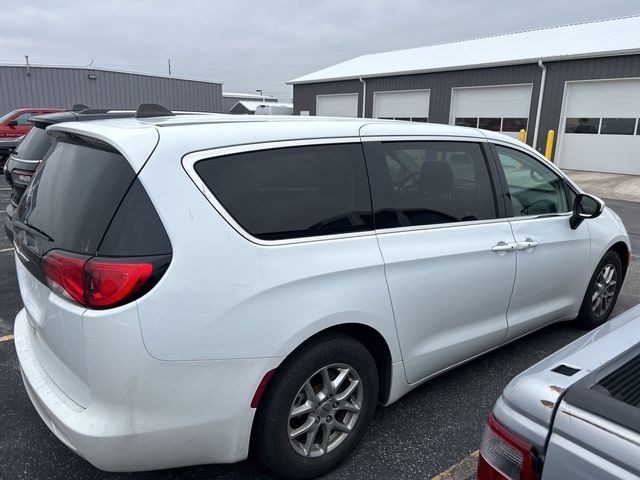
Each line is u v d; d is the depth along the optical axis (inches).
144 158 75.8
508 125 717.3
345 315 89.2
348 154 97.2
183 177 77.2
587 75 621.3
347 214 94.2
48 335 81.8
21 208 99.4
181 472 95.7
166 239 73.9
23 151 208.4
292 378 84.9
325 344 88.7
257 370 80.4
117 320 70.9
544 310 137.6
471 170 118.7
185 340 74.0
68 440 76.8
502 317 124.6
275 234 84.3
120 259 72.1
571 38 740.0
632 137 602.2
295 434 88.7
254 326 79.2
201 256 75.7
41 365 89.0
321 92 984.3
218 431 79.8
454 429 109.7
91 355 72.5
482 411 116.6
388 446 103.8
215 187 79.8
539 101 669.9
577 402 47.0
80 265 73.1
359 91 911.7
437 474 95.9
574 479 44.3
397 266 97.6
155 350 72.3
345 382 95.6
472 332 117.0
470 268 111.3
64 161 89.8
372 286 93.5
